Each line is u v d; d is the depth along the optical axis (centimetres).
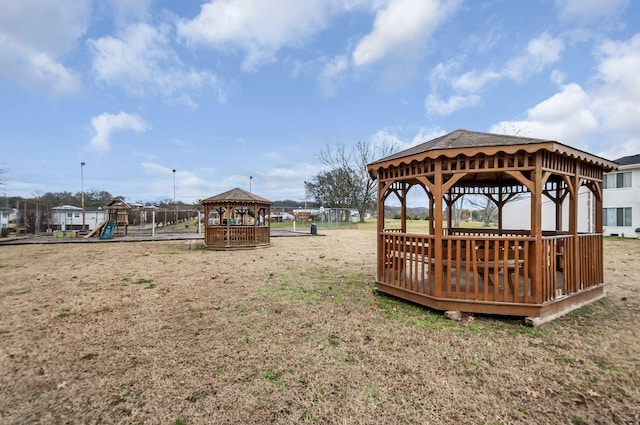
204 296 539
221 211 1502
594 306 453
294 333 367
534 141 374
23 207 2075
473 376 263
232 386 250
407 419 207
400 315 425
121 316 430
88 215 3169
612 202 1803
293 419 208
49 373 271
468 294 413
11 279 679
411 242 475
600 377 260
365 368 279
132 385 252
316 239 1897
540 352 307
